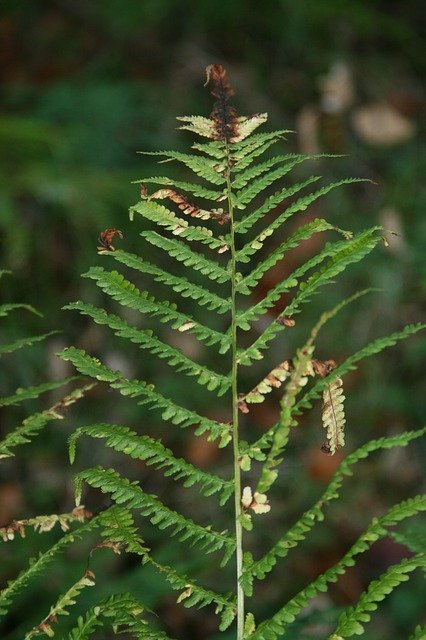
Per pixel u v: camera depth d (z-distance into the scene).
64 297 3.35
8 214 3.15
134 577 2.19
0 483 3.08
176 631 2.49
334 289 3.68
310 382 3.51
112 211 3.33
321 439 3.37
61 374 3.27
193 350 3.45
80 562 2.44
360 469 3.32
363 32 4.51
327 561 2.95
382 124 4.11
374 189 3.93
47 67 4.26
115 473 1.46
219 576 2.73
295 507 3.18
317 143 4.08
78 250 3.35
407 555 2.92
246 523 1.44
